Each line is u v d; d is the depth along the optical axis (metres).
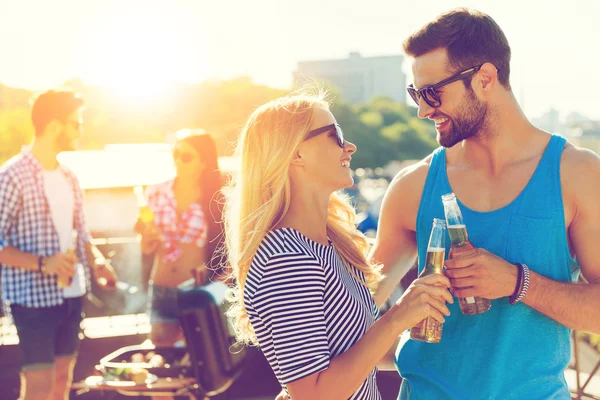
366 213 11.34
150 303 4.22
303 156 1.72
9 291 3.79
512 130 1.86
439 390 1.90
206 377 3.50
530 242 1.80
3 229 3.71
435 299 1.60
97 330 5.18
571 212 1.79
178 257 4.14
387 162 69.06
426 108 1.87
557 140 1.84
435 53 1.83
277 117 1.71
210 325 3.48
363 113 79.19
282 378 1.53
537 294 1.71
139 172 6.73
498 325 1.82
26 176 3.77
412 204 2.07
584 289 1.71
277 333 1.53
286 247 1.58
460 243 1.75
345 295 1.64
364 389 1.70
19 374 4.78
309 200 1.74
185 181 4.27
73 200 4.04
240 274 1.74
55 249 3.85
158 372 3.69
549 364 1.81
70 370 4.03
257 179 1.70
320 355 1.52
